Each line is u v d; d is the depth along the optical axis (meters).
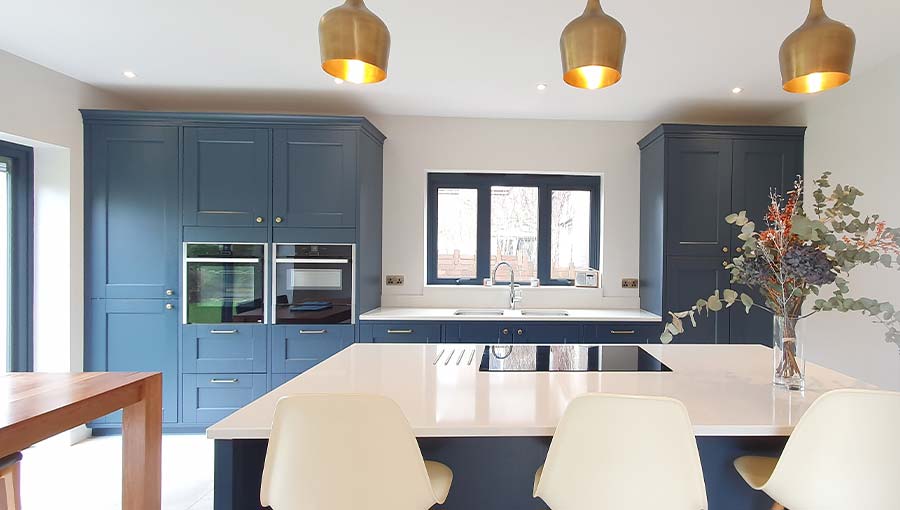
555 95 3.04
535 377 1.55
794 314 1.41
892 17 1.97
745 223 1.47
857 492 0.99
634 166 3.58
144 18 2.08
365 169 3.11
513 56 2.45
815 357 2.89
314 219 2.99
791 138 3.08
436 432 1.09
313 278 2.99
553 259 3.78
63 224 2.78
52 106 2.66
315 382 1.48
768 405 1.25
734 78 2.69
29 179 2.71
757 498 1.35
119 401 1.38
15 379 1.45
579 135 3.58
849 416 0.99
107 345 2.92
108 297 2.91
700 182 3.09
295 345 2.99
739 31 2.12
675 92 2.93
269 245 2.97
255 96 3.09
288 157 2.98
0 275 2.63
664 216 3.10
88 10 2.01
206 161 2.95
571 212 3.79
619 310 3.51
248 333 2.97
